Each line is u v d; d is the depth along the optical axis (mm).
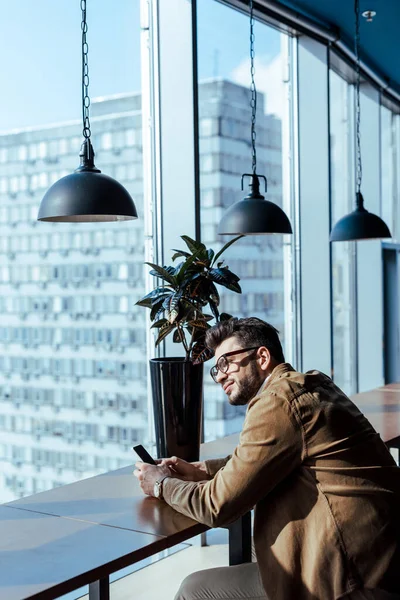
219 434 4738
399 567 1909
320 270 5656
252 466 1977
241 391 2258
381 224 4598
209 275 2967
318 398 2031
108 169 3885
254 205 3602
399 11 5125
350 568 1872
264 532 2004
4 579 1689
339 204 6637
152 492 2309
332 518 1908
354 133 6922
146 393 4129
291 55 5648
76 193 2447
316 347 5688
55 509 2262
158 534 2014
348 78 6754
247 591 2145
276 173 5465
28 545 1930
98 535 2008
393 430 3363
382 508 1945
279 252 5547
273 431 1983
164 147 4129
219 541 4137
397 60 6344
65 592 1672
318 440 1972
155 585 3484
